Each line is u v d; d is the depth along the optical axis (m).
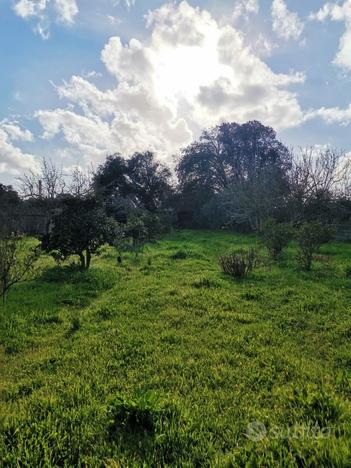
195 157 39.69
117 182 38.75
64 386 3.74
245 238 24.05
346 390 3.47
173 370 4.05
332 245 18.36
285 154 37.34
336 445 2.22
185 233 30.33
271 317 6.16
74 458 2.51
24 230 23.41
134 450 2.51
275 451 2.28
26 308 6.74
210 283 8.70
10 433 2.77
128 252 16.05
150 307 6.80
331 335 5.20
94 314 6.46
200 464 2.37
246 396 3.42
